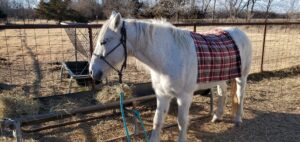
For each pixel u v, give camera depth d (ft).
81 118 14.17
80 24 14.99
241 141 12.32
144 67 10.54
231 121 14.16
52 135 12.44
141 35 9.18
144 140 12.13
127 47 9.14
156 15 69.36
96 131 12.91
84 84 18.98
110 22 8.75
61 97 15.79
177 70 9.61
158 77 9.97
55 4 87.20
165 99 10.72
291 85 20.83
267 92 19.03
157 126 11.02
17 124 9.82
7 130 12.52
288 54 32.99
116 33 8.74
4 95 14.23
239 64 12.31
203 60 10.37
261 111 15.64
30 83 20.24
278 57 30.99
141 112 14.94
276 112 15.55
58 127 13.08
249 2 102.27
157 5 72.38
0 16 88.63
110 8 82.43
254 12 105.60
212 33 12.42
